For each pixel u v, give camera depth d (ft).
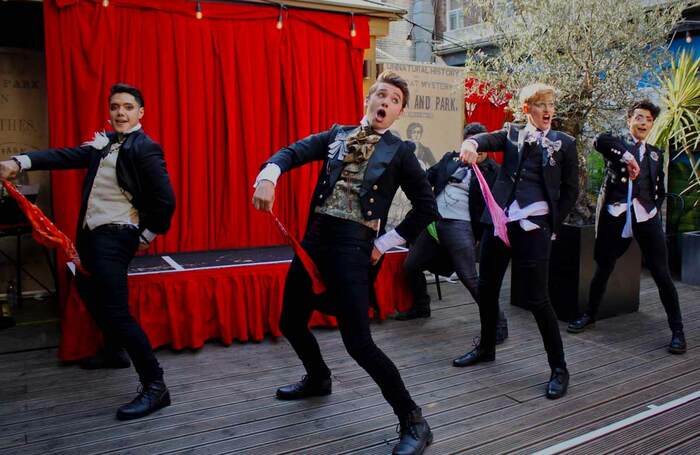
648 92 18.80
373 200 7.76
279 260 12.55
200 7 12.40
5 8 12.38
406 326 13.58
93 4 11.63
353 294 7.63
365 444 8.07
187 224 13.09
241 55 13.07
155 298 11.44
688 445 8.16
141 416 8.80
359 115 14.46
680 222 19.51
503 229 9.54
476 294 12.94
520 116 14.39
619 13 13.74
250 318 12.25
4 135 14.67
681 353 11.86
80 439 8.12
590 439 8.27
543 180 9.78
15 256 15.17
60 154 9.20
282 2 13.16
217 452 7.81
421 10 29.37
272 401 9.44
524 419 8.88
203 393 9.73
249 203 13.57
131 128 9.31
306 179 13.99
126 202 9.22
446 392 9.87
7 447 7.87
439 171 13.41
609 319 14.39
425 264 13.80
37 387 9.93
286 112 13.78
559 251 14.15
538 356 11.67
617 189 12.72
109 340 10.78
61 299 11.61
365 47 14.34
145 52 12.25
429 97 17.52
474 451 7.89
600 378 10.57
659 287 12.39
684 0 15.17
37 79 14.92
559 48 14.12
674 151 19.49
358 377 10.45
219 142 13.17
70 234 11.68
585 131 15.07
